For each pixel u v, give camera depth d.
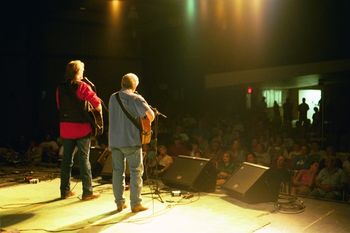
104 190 4.29
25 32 12.33
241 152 7.23
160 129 10.88
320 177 6.02
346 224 3.18
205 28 13.60
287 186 6.08
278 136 8.76
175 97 14.75
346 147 9.43
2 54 12.02
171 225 3.10
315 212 3.49
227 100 13.97
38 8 12.20
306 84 12.92
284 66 11.82
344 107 11.44
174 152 7.77
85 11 13.03
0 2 11.85
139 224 3.11
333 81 11.55
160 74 14.85
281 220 3.27
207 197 3.96
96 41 13.74
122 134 3.23
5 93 12.15
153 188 4.38
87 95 3.58
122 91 3.30
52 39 12.88
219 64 13.55
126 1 12.02
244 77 12.90
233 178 4.07
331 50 10.75
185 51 14.30
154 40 14.83
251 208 3.59
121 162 3.40
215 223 3.16
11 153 8.56
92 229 3.00
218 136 9.16
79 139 3.70
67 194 3.90
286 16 11.76
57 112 12.99
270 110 13.80
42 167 6.68
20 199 3.88
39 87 12.49
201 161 4.25
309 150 7.12
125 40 14.35
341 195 5.80
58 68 13.02
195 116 13.15
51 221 3.19
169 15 13.77
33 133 12.37
